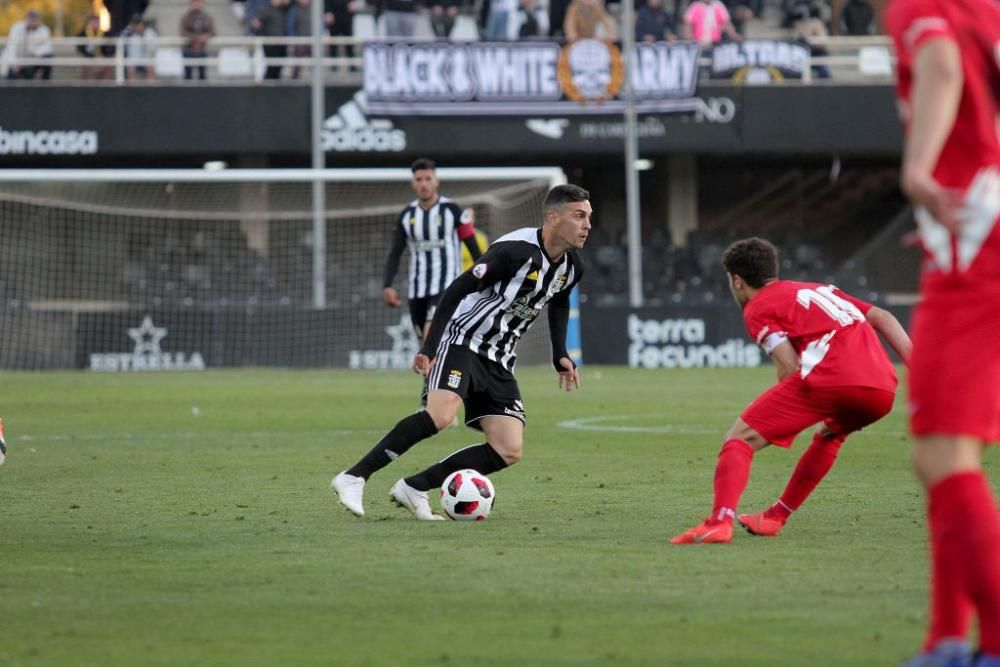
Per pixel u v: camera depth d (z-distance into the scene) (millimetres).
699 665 10656
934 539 9469
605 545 16891
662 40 78438
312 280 81812
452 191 87125
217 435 33938
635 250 71312
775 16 87625
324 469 26391
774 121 78625
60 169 83562
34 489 23203
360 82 78125
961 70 9219
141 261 81125
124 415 40312
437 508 21078
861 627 11969
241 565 15461
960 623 9391
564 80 75938
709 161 91750
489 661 10828
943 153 9430
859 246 97188
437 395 19469
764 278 17359
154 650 11273
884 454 28953
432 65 75438
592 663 10734
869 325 17266
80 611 12891
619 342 69625
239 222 83312
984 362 9273
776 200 97188
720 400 46188
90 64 75312
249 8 82062
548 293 19625
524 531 18203
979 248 9258
